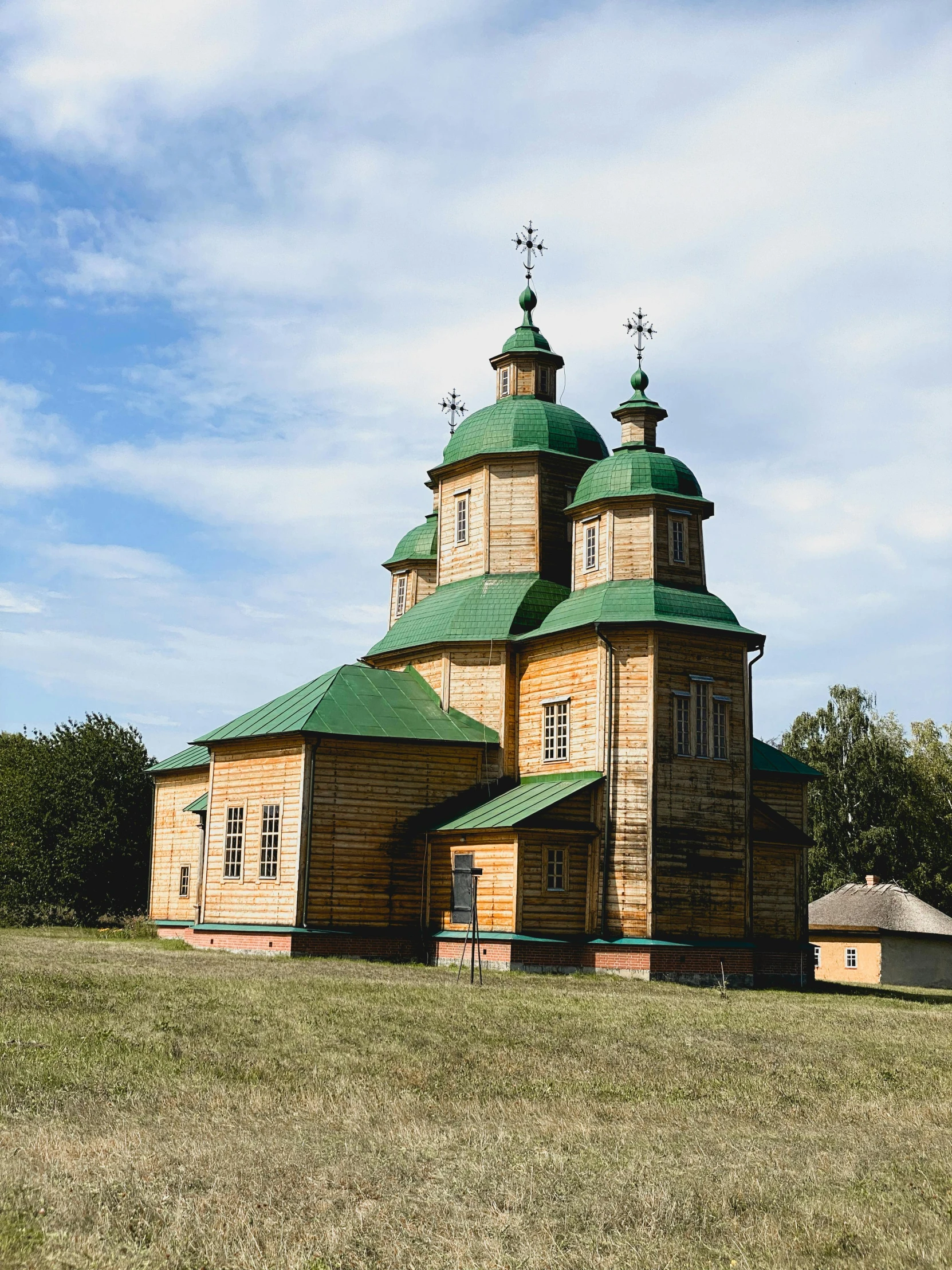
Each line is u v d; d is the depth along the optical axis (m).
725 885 40.50
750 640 42.06
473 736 43.72
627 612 41.22
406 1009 26.50
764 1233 12.19
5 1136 14.63
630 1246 11.74
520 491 47.59
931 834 79.44
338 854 41.03
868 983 60.62
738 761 41.44
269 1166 13.70
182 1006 25.02
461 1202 12.85
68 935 50.28
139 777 62.06
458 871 35.41
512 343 51.22
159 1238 11.43
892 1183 14.21
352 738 41.53
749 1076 21.72
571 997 31.25
